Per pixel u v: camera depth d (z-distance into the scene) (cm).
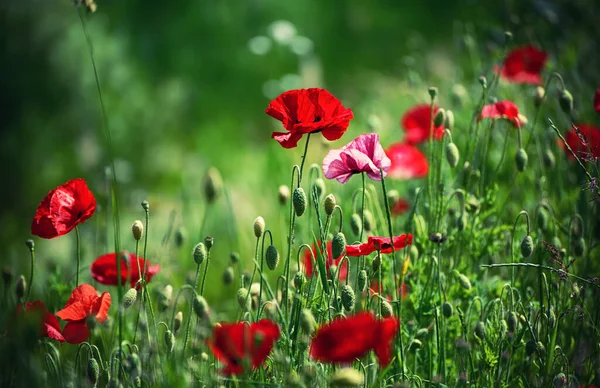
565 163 473
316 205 313
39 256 621
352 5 1184
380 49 1117
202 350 314
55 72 897
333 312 313
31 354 291
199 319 302
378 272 324
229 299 552
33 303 313
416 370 350
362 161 311
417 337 337
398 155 471
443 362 322
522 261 388
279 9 1151
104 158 887
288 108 324
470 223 384
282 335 300
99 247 500
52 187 873
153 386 289
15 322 288
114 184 337
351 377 252
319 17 1166
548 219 419
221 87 1073
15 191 866
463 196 367
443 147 399
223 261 577
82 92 903
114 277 361
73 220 332
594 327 328
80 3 342
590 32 628
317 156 746
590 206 411
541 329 342
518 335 322
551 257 368
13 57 890
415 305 358
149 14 1152
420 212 435
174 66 1101
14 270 475
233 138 975
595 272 389
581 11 651
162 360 301
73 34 905
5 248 707
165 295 329
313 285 317
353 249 309
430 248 376
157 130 937
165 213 758
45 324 307
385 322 262
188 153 948
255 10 1145
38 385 277
